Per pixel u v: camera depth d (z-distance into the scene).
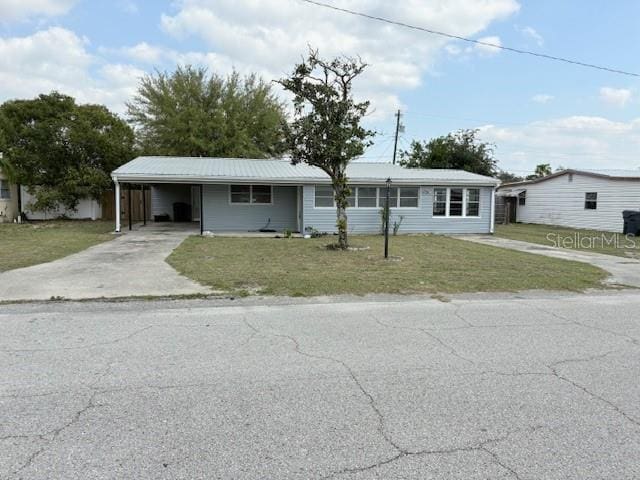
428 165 32.53
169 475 2.30
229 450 2.53
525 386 3.47
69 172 22.84
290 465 2.40
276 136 12.59
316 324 5.16
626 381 3.58
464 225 19.03
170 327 4.98
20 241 13.39
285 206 18.83
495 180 18.73
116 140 24.59
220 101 30.70
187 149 29.11
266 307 5.97
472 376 3.65
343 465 2.41
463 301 6.50
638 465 2.44
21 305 5.93
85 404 3.08
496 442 2.66
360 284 7.55
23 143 22.88
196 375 3.61
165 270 8.65
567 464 2.44
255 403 3.12
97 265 9.15
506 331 4.98
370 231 18.38
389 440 2.67
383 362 3.95
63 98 24.03
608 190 21.61
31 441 2.60
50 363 3.84
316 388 3.38
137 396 3.21
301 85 11.65
